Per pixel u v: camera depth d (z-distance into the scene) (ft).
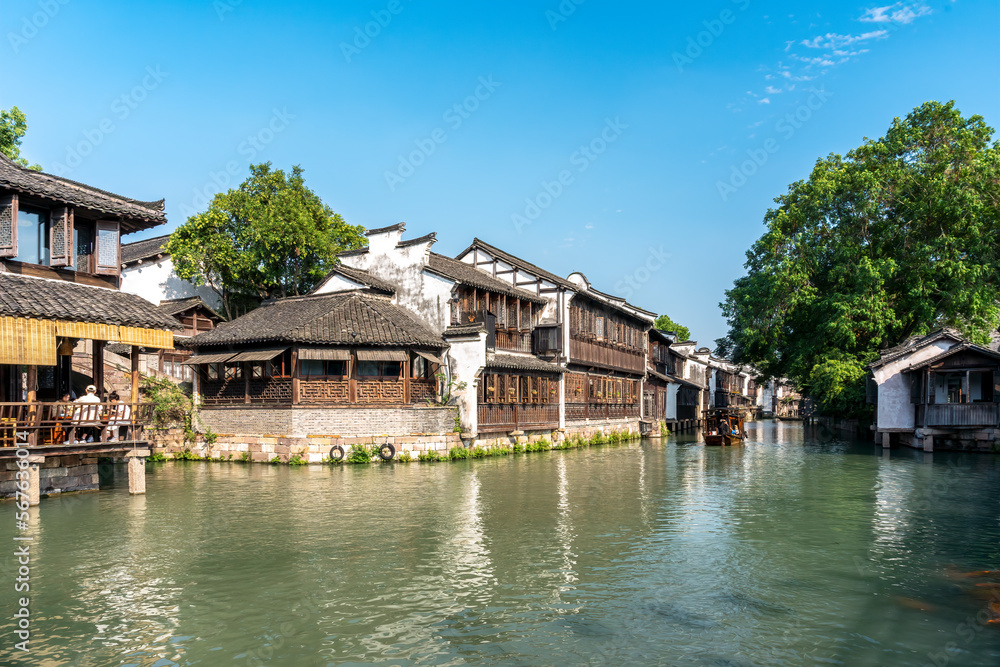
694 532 47.32
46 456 54.85
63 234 57.00
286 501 58.18
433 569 37.73
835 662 26.08
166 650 26.89
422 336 93.81
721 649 27.25
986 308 118.62
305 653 26.66
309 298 104.68
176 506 55.52
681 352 210.79
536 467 86.43
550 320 121.49
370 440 87.20
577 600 32.83
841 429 170.60
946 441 107.34
